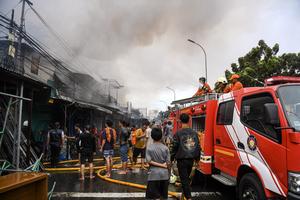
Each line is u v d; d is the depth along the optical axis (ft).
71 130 68.59
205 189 25.75
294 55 73.51
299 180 12.78
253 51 77.36
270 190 14.64
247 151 17.31
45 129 54.75
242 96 18.72
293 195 12.87
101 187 26.25
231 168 19.40
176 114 36.09
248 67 71.87
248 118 17.58
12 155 30.50
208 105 23.59
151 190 16.26
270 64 70.79
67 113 62.69
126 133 33.86
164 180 16.35
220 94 24.29
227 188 26.17
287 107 14.51
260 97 16.61
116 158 49.24
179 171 18.52
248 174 16.93
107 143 30.55
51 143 38.01
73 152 52.39
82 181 28.89
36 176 12.93
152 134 16.83
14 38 42.96
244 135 17.72
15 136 30.55
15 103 31.19
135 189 25.50
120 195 23.39
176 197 22.24
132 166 38.01
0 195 10.73
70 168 36.19
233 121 19.39
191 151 18.33
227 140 20.24
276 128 14.19
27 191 12.48
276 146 14.38
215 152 22.58
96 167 37.65
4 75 28.14
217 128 22.22
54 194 23.61
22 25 44.42
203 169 23.08
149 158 16.37
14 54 43.37
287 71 72.90
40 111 54.90
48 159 43.60
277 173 14.21
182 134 18.66
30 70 63.57
